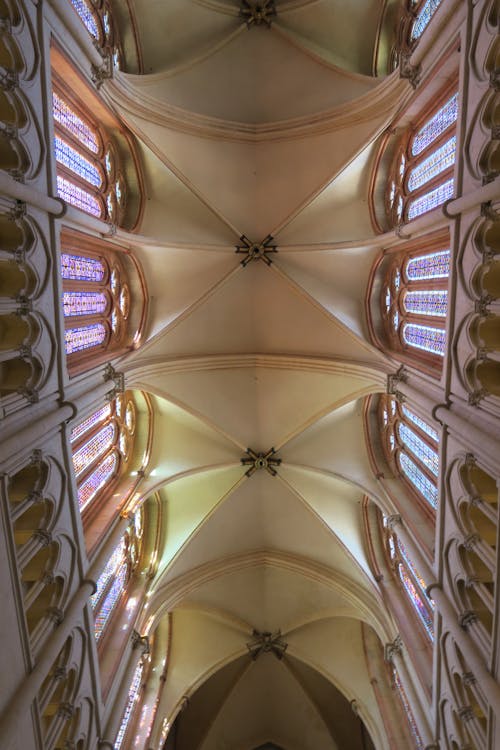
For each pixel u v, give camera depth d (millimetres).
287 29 17422
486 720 10695
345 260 17266
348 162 16344
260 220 17922
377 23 16781
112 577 15461
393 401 16750
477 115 9922
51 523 10508
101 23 15281
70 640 11047
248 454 18875
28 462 9586
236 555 19719
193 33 17203
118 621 14984
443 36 11492
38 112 9750
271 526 19734
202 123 16406
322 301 17391
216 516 18984
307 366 17812
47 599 10781
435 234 12797
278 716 21297
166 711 17859
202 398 18328
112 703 13000
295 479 19016
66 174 12461
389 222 16594
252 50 17641
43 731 9906
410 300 15258
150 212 17297
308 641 19984
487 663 9805
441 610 11469
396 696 17266
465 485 10695
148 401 18094
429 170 13570
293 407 18594
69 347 12773
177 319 17078
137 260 16609
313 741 21094
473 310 10258
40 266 9953
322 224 17688
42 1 9859
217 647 19922
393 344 16391
